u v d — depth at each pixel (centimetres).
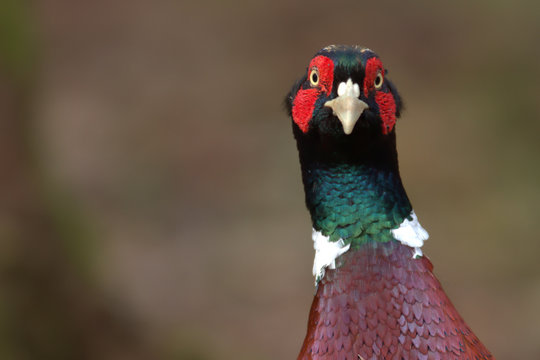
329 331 514
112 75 2053
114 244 1422
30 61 960
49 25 2189
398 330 502
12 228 941
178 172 1692
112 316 1061
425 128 1736
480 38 2038
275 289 1341
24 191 956
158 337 1146
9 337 919
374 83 530
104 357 1033
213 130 1836
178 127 1862
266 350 1225
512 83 1848
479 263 1379
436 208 1519
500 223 1455
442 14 2139
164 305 1284
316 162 540
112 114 1900
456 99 1836
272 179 1648
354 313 509
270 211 1549
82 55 2120
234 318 1278
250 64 2086
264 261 1405
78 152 1752
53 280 973
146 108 1927
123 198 1605
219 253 1432
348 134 518
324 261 528
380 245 521
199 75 2055
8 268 934
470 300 1312
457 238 1438
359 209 528
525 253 1384
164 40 2188
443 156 1647
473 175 1592
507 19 2069
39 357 945
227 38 2186
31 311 945
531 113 1745
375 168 532
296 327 1263
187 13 2267
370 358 503
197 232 1501
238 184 1647
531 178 1563
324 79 530
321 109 530
